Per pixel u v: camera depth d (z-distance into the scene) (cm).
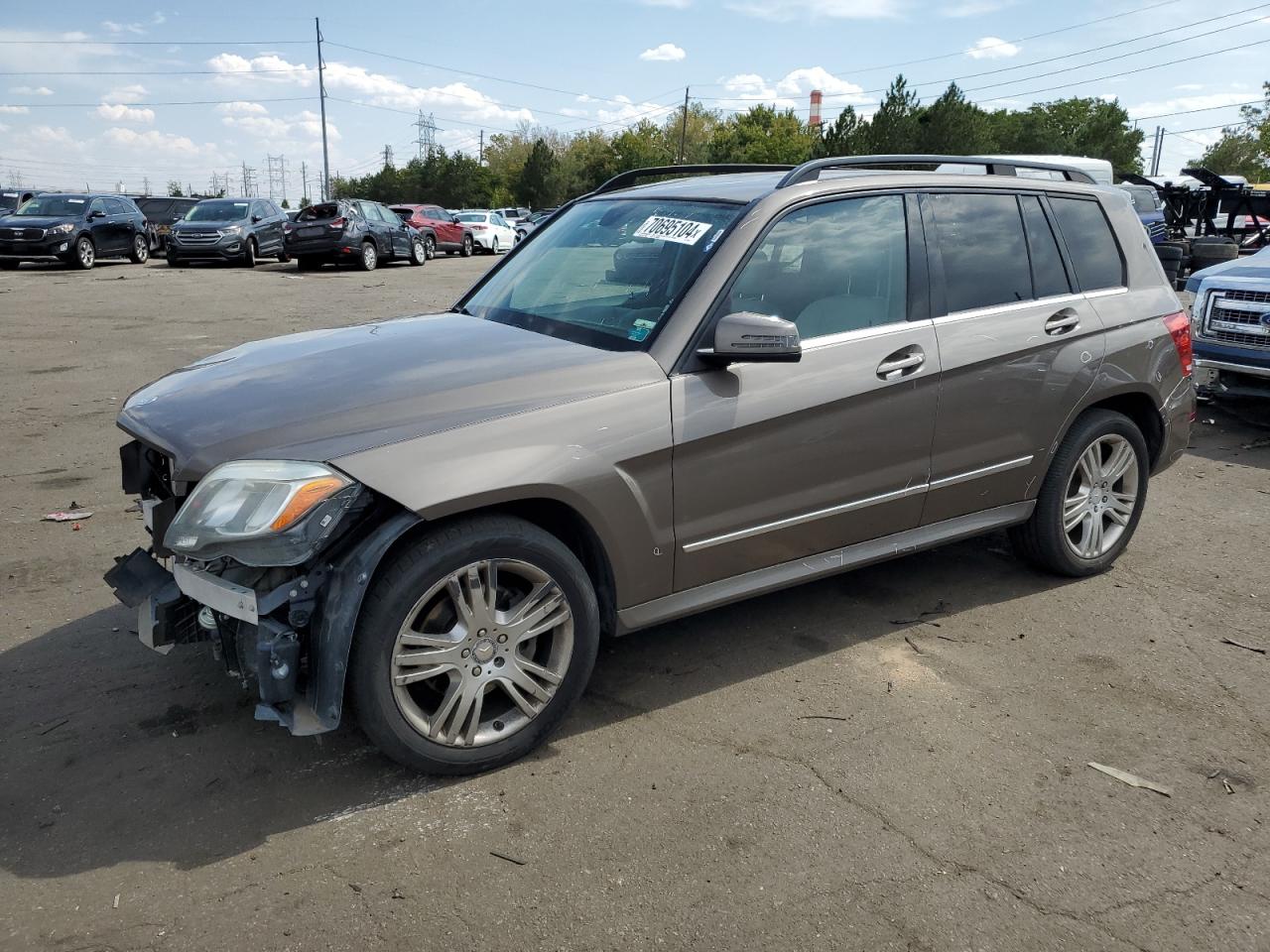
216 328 1293
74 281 1984
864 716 354
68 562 485
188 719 345
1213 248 854
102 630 412
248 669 289
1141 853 283
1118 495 482
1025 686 378
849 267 380
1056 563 467
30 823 289
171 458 304
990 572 490
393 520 289
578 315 375
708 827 291
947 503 415
